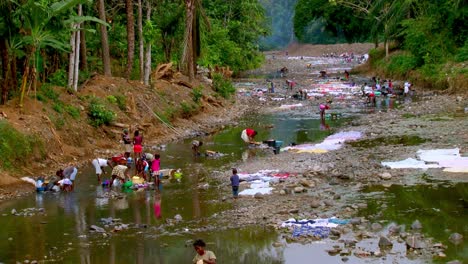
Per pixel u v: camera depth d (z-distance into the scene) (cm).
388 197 1600
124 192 1853
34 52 2297
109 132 2622
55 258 1244
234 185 1706
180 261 1202
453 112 3120
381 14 6681
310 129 3012
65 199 1783
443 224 1347
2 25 2152
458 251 1166
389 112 3406
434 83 4450
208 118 3478
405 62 5294
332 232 1326
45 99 2442
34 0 2161
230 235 1365
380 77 6069
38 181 1894
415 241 1202
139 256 1242
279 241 1299
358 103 4084
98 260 1225
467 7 4556
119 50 4091
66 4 2212
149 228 1450
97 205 1695
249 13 7338
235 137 2888
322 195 1661
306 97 4612
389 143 2397
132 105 2891
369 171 1919
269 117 3600
